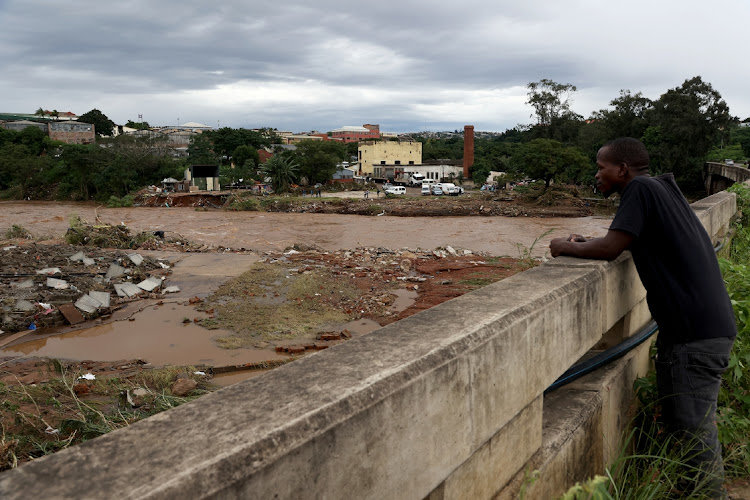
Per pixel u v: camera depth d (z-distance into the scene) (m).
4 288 12.18
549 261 2.86
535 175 53.84
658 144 60.75
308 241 29.69
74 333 10.11
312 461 1.12
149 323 10.62
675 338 2.56
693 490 2.52
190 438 1.04
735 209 8.70
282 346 9.22
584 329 2.53
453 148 137.75
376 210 47.94
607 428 2.78
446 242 29.47
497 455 1.88
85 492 0.87
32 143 96.00
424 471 1.47
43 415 5.60
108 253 16.58
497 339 1.77
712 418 2.53
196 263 16.23
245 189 70.81
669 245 2.48
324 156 75.12
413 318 1.86
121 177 66.25
